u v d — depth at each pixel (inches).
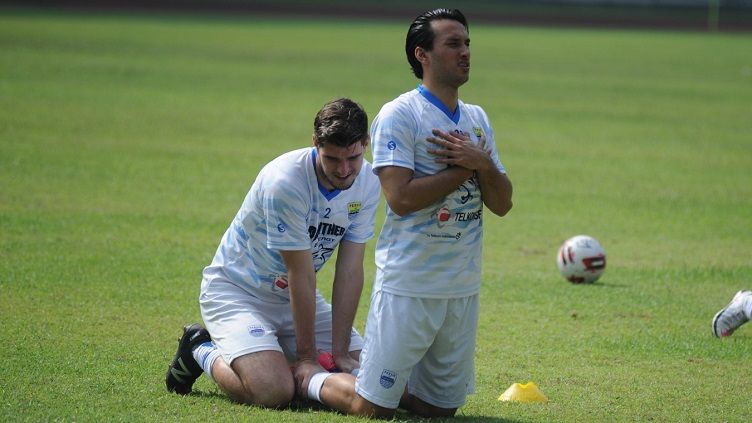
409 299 784.3
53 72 3703.3
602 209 1904.5
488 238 1642.5
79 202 1739.7
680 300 1290.6
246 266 875.4
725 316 1117.7
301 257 836.0
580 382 943.0
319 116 798.5
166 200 1798.7
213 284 881.5
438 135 770.2
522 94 3868.1
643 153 2598.4
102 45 5049.2
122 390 861.8
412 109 783.7
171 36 6018.7
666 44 7677.2
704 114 3462.1
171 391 869.2
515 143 2684.5
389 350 788.0
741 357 1045.2
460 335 809.5
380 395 793.6
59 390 851.4
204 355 854.5
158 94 3287.4
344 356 868.0
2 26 6023.6
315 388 824.9
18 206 1678.2
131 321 1101.1
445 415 828.6
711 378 967.6
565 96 3860.7
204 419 785.6
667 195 2055.9
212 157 2242.9
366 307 1240.2
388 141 776.3
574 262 1359.5
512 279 1378.0
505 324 1155.3
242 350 830.5
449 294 790.5
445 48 775.1
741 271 1456.7
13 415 779.4
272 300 884.0
